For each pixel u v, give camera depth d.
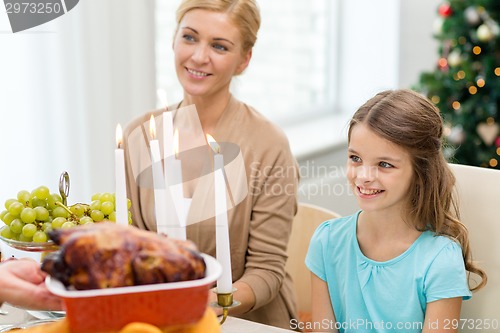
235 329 1.55
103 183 2.68
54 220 1.46
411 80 4.59
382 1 4.46
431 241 1.74
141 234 0.98
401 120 1.67
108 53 2.62
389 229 1.77
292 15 4.24
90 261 0.94
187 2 2.00
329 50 4.57
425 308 1.74
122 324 0.96
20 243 1.45
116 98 2.70
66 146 2.56
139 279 0.95
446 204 1.75
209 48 1.98
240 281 1.93
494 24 3.54
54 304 1.22
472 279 1.84
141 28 2.75
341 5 4.55
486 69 3.50
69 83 2.54
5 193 2.43
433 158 1.71
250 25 2.02
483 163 3.55
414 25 4.52
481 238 1.83
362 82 4.58
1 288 1.21
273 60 4.15
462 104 3.62
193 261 0.98
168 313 0.97
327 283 1.89
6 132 2.41
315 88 4.50
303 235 2.26
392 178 1.68
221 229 1.24
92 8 2.54
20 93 2.43
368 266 1.78
